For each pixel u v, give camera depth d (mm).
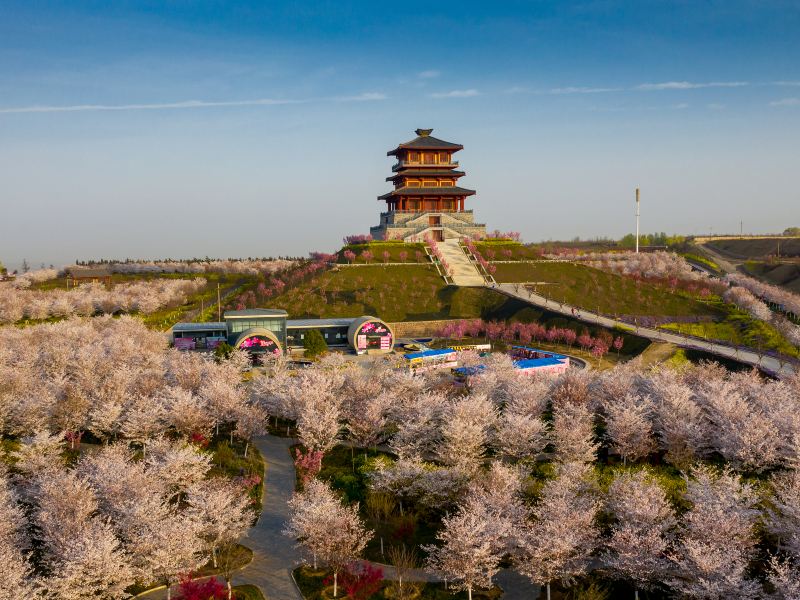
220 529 45906
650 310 165250
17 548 44125
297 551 50875
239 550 50469
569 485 49125
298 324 135750
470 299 169250
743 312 164500
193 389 80938
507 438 63531
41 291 187875
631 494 47625
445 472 53844
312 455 65938
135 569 42656
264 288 181000
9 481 55062
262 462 68625
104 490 50031
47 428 69188
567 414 68188
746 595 37281
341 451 71062
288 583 46438
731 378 88438
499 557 43156
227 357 111312
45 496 48750
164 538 41969
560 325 145000
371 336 130750
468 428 60938
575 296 173500
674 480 58500
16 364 91062
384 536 52469
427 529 53344
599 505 48156
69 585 39688
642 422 65125
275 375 88000
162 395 75750
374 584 44281
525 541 42750
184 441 63469
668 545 43156
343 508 48000
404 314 160000
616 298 173000
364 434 68562
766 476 60281
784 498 47375
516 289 177250
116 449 58750
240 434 69625
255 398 81812
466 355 111500
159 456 58938
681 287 191000
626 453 63844
